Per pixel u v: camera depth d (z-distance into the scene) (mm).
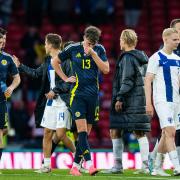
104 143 55250
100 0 71438
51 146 31734
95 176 27719
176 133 30844
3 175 28297
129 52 30500
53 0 72000
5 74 29781
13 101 58562
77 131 30875
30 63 59938
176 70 29156
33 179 26125
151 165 30125
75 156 28859
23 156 40938
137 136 31219
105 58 29297
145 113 30547
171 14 72500
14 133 54875
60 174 29578
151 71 29000
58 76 31219
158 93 29016
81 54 28969
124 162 40125
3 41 29484
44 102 32062
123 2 73062
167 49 29297
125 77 30156
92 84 29062
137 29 70875
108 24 71062
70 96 29047
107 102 62250
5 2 73000
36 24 71062
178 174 28562
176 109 29250
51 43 31703
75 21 71562
